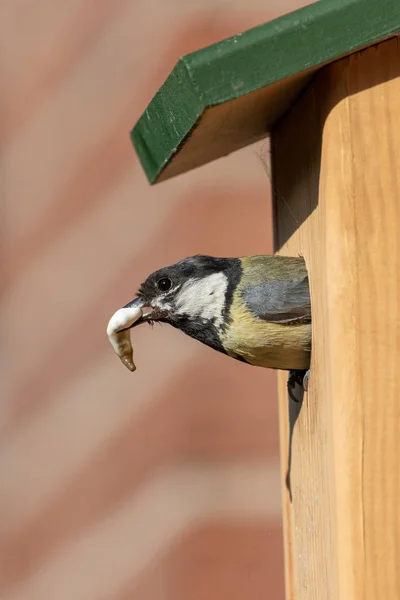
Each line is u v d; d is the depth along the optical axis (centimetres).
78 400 767
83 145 812
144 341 742
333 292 442
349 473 429
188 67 442
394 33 442
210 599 694
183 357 735
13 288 804
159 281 576
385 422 432
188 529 705
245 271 543
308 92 487
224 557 698
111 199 787
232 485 708
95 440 756
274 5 760
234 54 440
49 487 764
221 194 742
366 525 425
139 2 807
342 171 448
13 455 780
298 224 524
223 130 523
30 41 849
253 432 714
